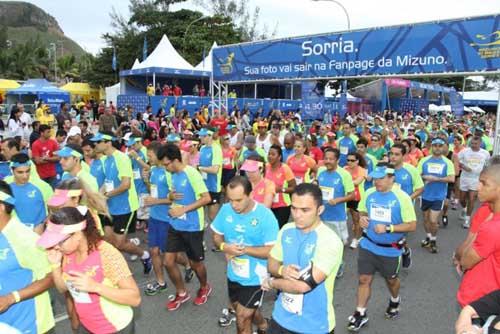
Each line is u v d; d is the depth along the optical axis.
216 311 5.20
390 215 4.61
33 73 66.88
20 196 4.88
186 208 4.93
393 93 40.16
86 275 2.69
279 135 11.09
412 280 6.38
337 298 5.68
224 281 6.14
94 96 45.19
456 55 10.88
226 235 3.90
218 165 8.32
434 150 7.57
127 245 6.07
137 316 4.98
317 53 13.38
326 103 27.25
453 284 6.23
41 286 2.90
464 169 9.25
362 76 12.56
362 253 4.81
